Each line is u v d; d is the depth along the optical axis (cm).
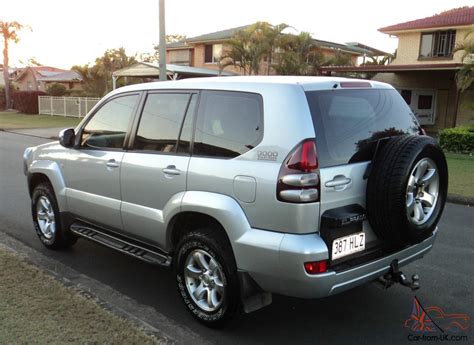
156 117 432
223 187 360
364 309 428
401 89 2644
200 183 376
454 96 2538
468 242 634
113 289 461
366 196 357
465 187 991
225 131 372
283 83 351
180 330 385
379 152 359
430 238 411
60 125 2780
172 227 409
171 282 483
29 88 6156
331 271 329
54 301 397
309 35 2777
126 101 466
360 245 357
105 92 4097
